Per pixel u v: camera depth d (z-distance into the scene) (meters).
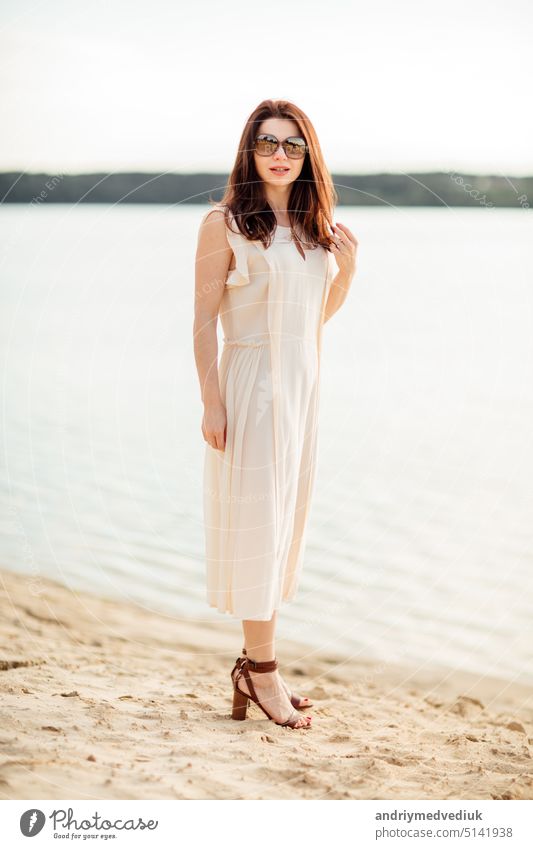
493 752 2.87
